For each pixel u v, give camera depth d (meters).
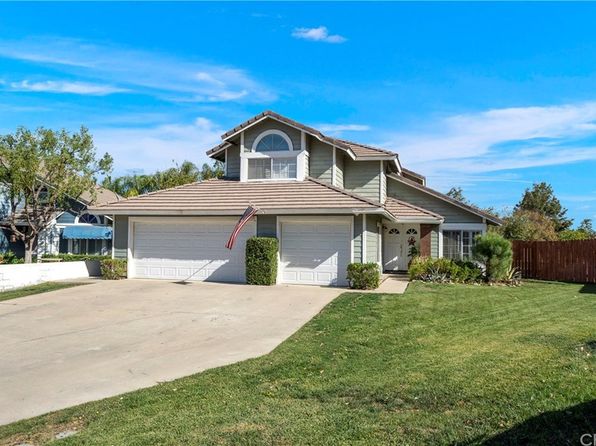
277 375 7.17
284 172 19.59
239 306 13.04
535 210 47.91
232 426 5.22
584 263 20.17
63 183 26.14
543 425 4.81
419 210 22.20
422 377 6.59
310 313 12.10
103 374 7.51
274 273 17.00
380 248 21.45
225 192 19.00
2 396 6.61
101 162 27.45
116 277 18.70
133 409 5.94
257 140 19.83
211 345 9.21
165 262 18.62
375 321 10.98
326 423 5.20
